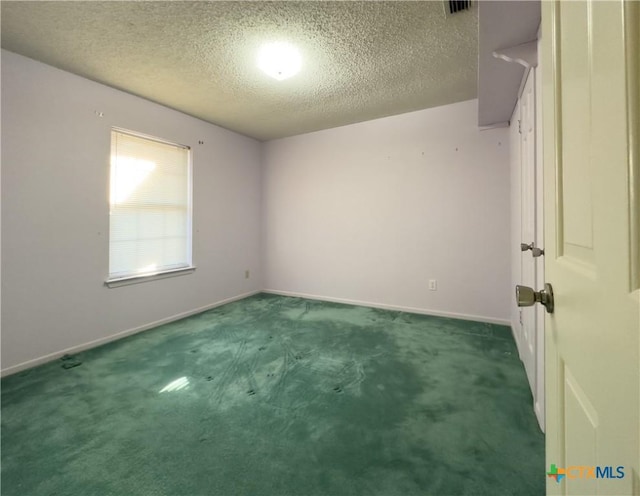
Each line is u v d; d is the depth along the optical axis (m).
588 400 0.45
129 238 2.99
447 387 1.93
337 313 3.56
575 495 0.52
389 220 3.69
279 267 4.52
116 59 2.32
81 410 1.71
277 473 1.28
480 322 3.21
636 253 0.33
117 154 2.87
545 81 0.69
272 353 2.47
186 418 1.64
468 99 3.16
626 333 0.34
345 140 3.92
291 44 2.16
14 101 2.20
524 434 1.49
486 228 3.20
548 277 0.69
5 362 2.17
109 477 1.26
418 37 2.10
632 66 0.33
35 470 1.30
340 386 1.96
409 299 3.61
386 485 1.22
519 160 2.35
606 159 0.39
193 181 3.57
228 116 3.56
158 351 2.53
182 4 1.78
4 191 2.17
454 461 1.33
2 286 2.17
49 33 2.01
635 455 0.32
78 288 2.57
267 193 4.57
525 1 1.34
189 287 3.54
